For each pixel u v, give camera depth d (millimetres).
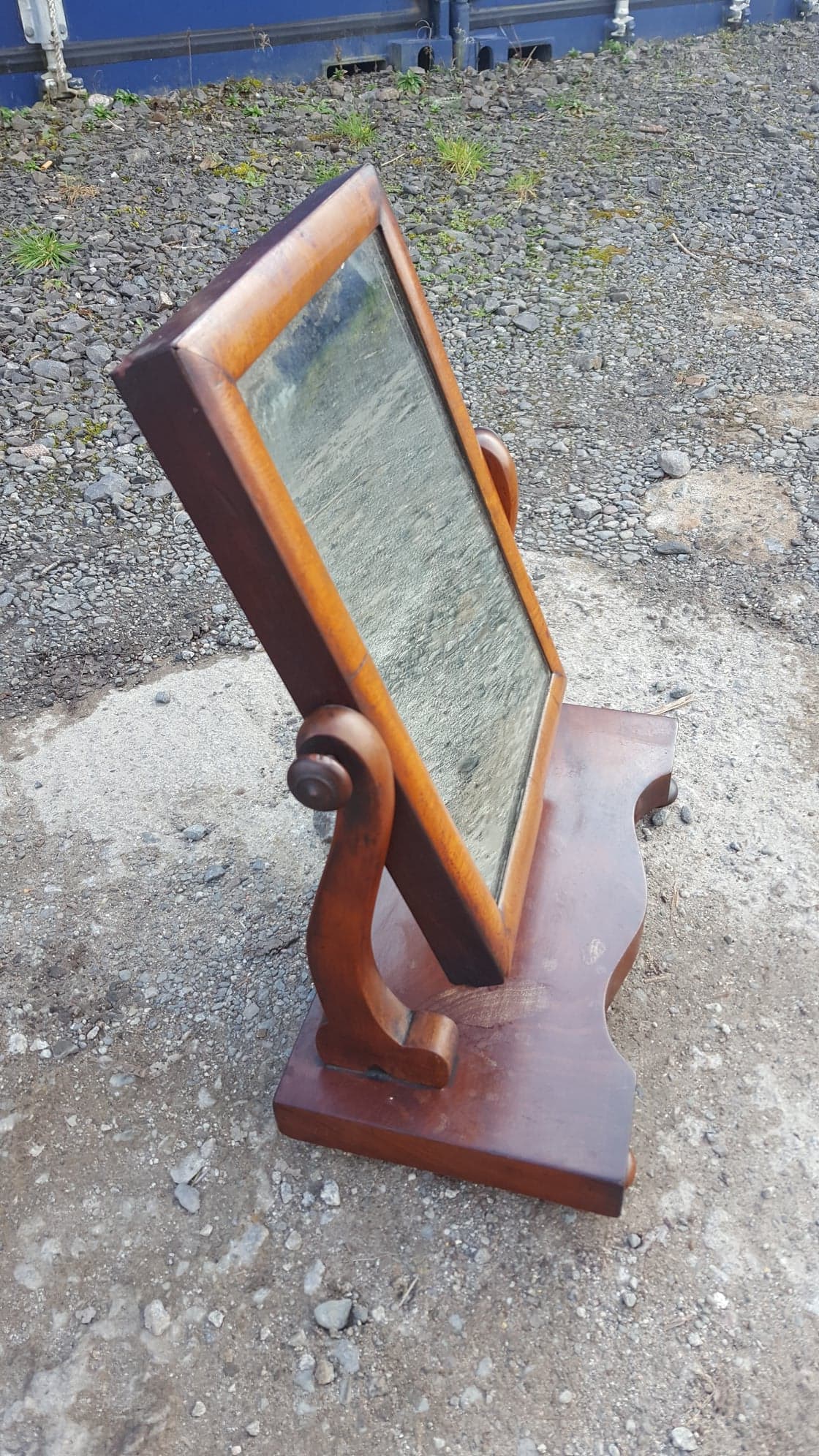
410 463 1591
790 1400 1474
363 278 1479
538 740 1957
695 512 3260
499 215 5047
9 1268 1650
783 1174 1709
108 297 4230
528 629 1994
